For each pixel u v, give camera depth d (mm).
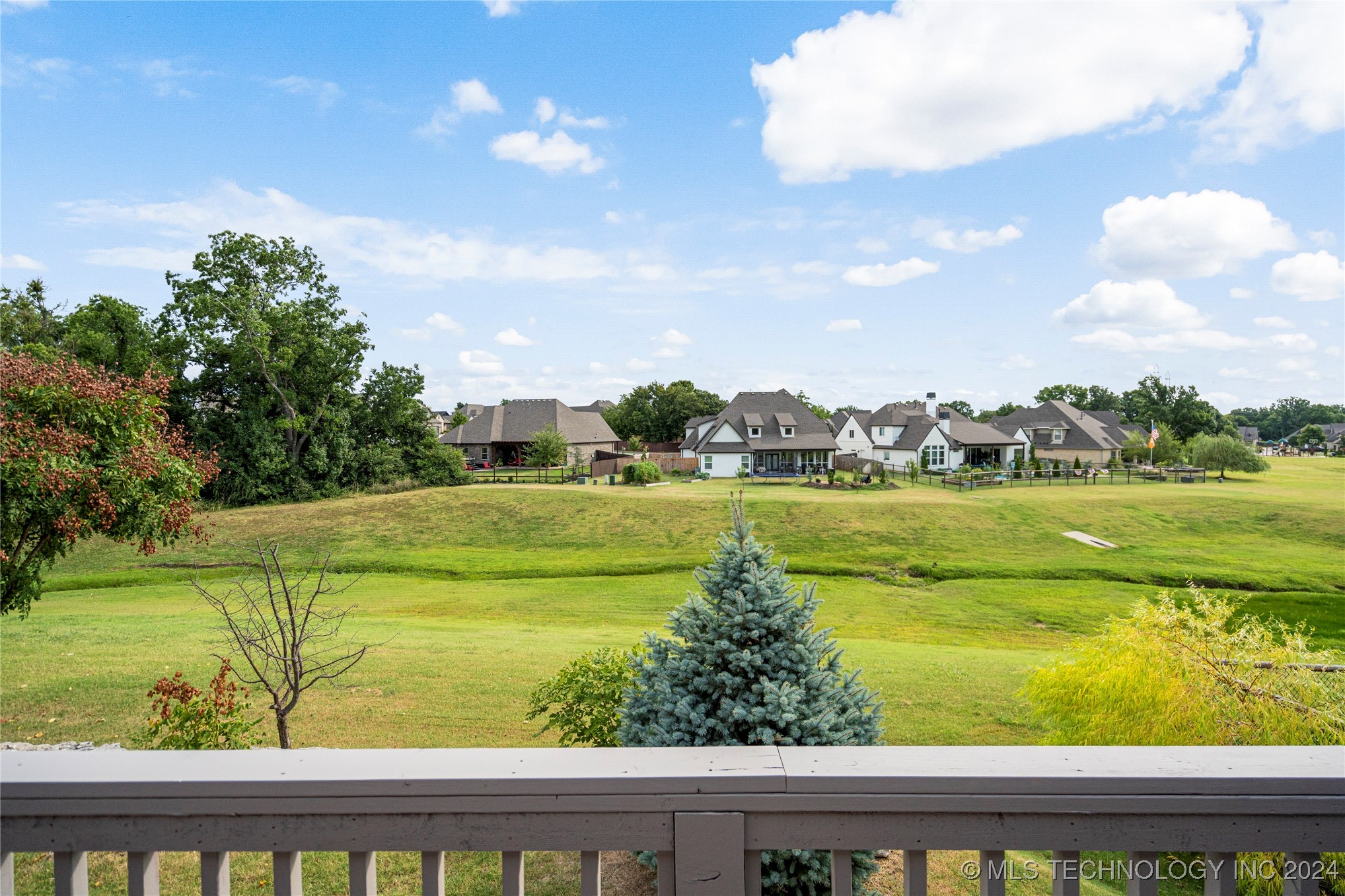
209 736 7625
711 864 1578
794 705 3994
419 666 14531
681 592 26516
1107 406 111875
